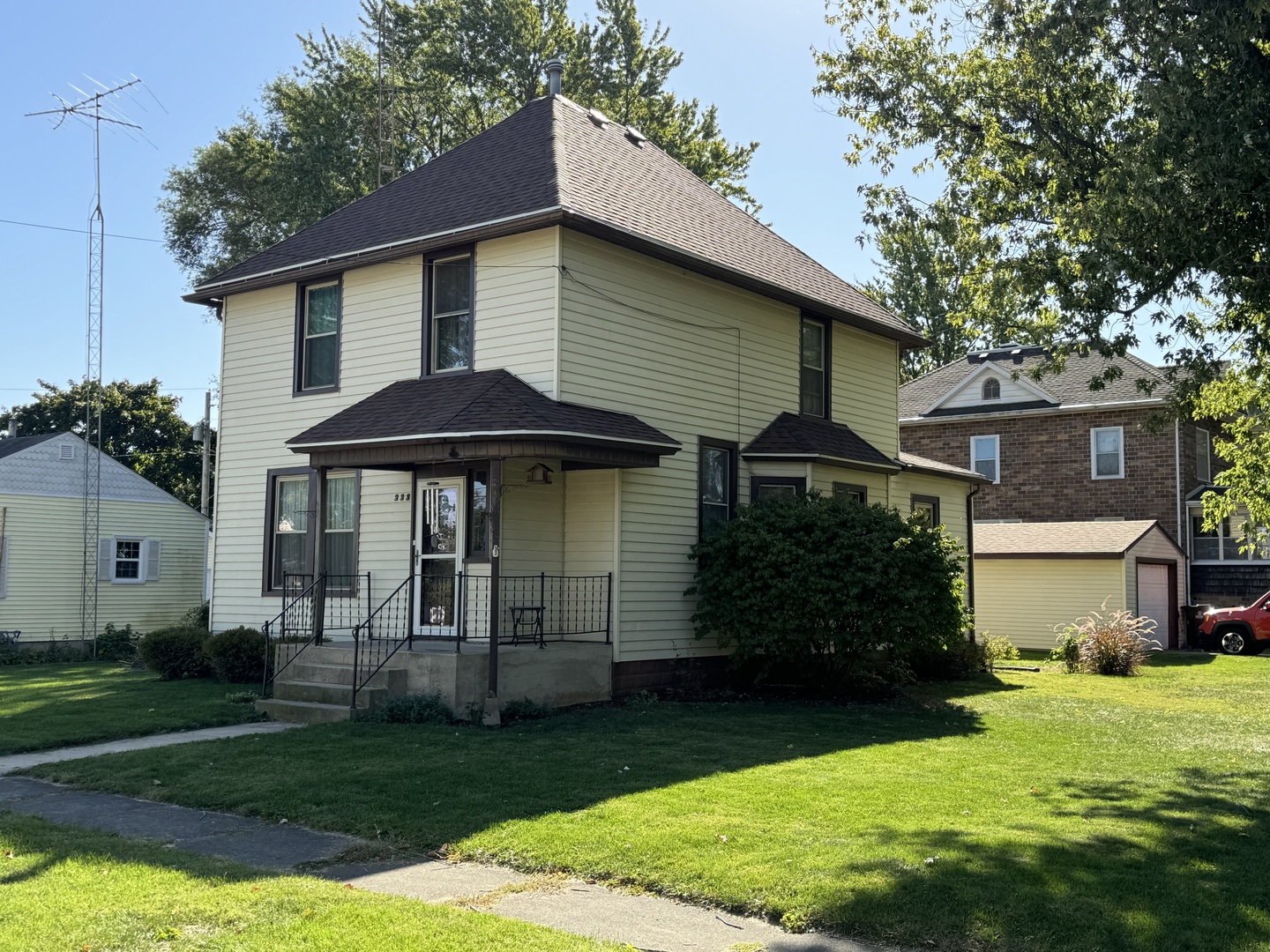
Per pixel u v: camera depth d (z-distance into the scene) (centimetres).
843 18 1451
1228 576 3111
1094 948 536
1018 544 2981
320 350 1733
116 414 4706
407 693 1309
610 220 1491
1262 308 1163
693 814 791
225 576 1811
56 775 975
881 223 1454
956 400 3534
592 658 1440
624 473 1509
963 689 1777
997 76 1352
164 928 547
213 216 3850
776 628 1488
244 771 956
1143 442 3173
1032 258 1297
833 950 549
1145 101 1130
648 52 3544
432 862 703
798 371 1884
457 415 1339
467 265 1553
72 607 2806
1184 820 801
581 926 582
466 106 3438
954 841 716
